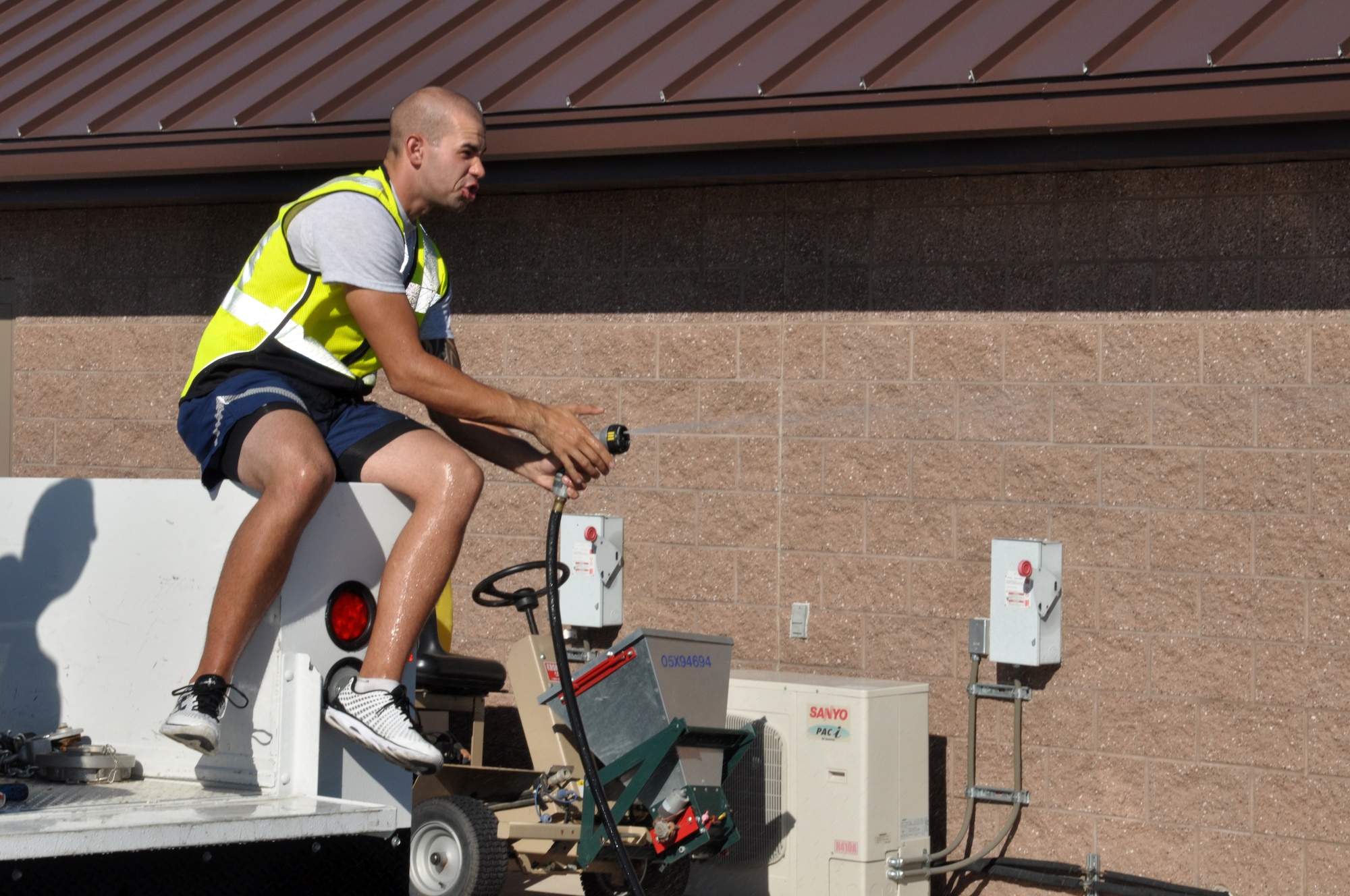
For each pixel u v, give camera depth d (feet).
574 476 13.14
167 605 11.94
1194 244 21.89
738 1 24.41
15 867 9.45
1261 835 21.11
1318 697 20.83
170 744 11.80
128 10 30.63
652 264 25.79
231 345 12.37
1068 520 22.50
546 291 26.63
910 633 23.56
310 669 11.22
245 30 28.43
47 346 30.89
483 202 27.14
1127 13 20.89
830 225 24.40
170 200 28.07
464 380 12.27
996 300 23.17
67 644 12.41
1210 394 21.66
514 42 25.20
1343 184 21.01
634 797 19.90
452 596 26.13
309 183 25.89
